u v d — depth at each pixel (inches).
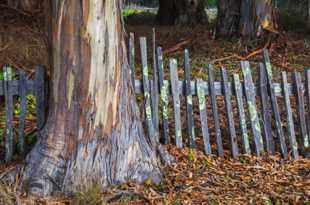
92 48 185.2
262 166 226.2
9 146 215.5
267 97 237.5
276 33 491.8
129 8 1103.0
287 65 418.0
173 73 228.4
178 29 627.5
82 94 187.5
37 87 213.6
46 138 192.7
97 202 179.8
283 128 274.4
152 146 213.9
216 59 422.6
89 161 189.3
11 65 302.8
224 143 250.2
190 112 232.1
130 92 201.3
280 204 189.5
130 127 198.5
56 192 187.6
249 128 271.9
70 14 183.5
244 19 503.8
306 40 496.7
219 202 188.1
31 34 342.3
